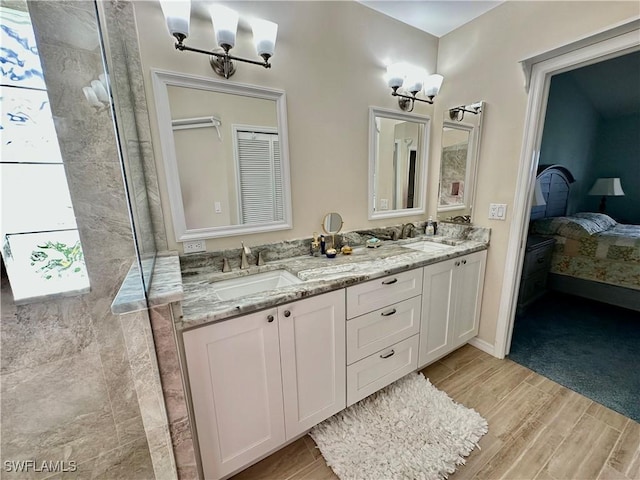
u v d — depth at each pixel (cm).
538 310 268
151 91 121
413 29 199
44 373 98
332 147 176
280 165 158
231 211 148
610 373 177
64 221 96
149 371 88
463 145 207
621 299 253
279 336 115
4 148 86
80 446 108
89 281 102
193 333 95
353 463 121
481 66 189
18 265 90
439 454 124
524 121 171
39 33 87
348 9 168
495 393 164
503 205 188
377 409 151
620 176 399
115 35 100
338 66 170
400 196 219
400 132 208
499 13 175
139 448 120
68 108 94
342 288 131
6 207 88
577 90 347
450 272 179
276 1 144
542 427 139
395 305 153
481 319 210
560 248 290
